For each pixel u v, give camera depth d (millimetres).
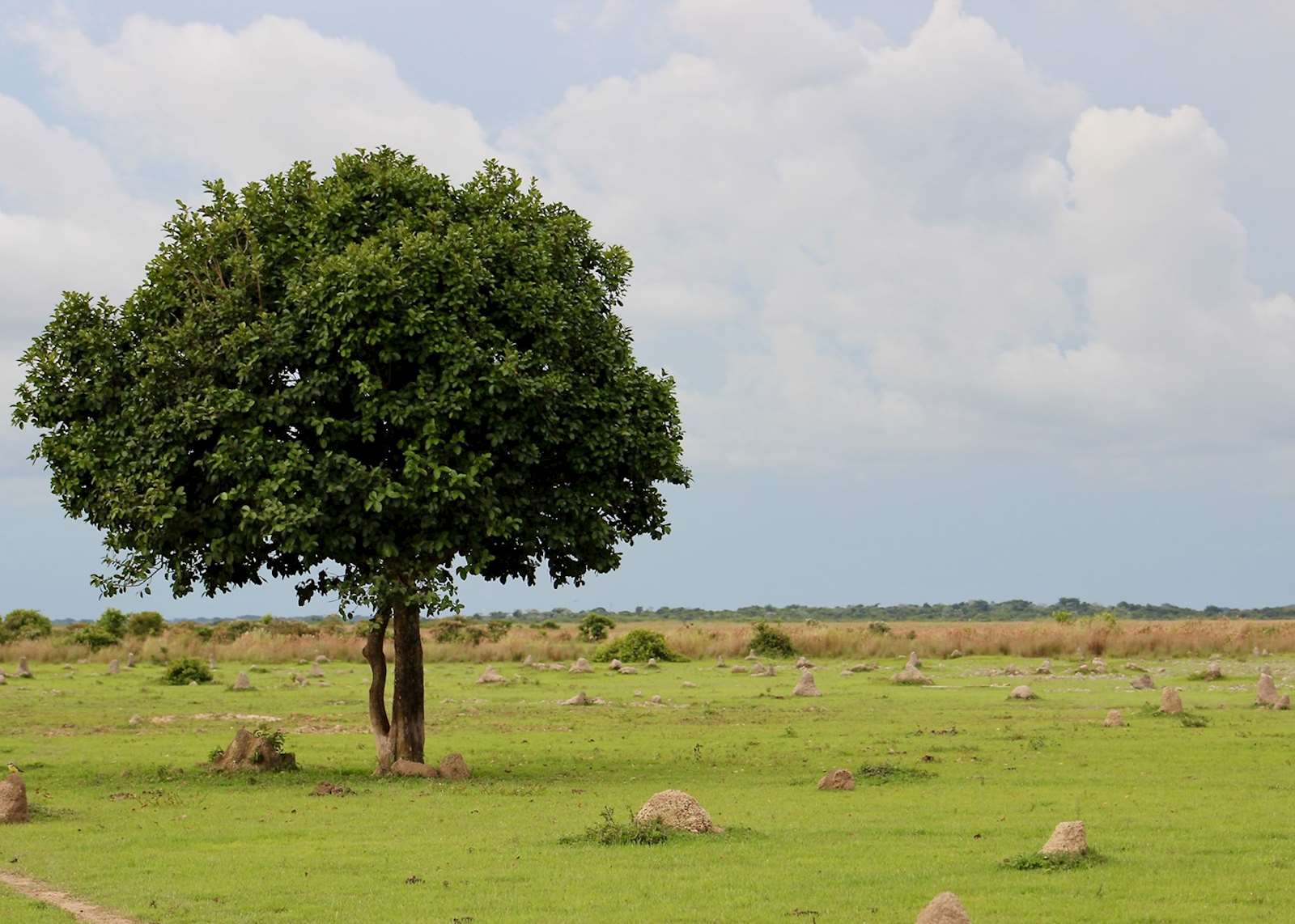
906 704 68125
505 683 87938
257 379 37438
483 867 24422
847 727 55281
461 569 37500
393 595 37906
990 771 38812
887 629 144250
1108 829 27719
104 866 25172
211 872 24422
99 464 38844
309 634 151625
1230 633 124250
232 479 37625
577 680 91938
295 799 34844
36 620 146625
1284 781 35812
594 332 41125
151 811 32719
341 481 36438
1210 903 20531
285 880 23562
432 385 37344
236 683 84250
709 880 22672
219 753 43031
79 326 40500
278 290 39469
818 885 22234
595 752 47000
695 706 68812
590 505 39938
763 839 26750
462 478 36438
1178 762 40438
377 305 36438
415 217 40062
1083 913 19812
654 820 27719
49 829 29797
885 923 19422
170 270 39969
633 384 41469
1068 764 40375
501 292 38719
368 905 21422
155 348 38125
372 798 34844
